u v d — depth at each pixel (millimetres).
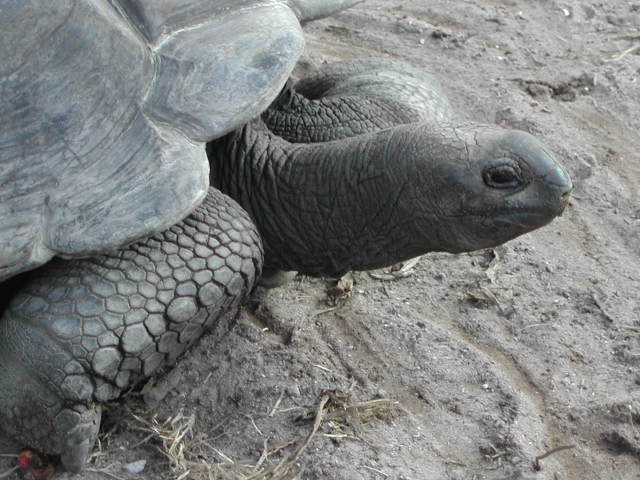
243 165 1208
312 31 1938
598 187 1503
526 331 1271
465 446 1130
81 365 1022
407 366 1215
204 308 1074
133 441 1121
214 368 1192
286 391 1168
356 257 1181
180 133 1033
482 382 1198
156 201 1003
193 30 1084
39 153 998
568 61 1816
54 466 1082
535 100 1708
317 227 1183
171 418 1137
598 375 1218
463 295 1323
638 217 1460
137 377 1071
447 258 1388
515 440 1125
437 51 1854
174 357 1093
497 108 1672
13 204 989
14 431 1067
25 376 1037
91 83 1019
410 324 1267
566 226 1445
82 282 1032
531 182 1034
